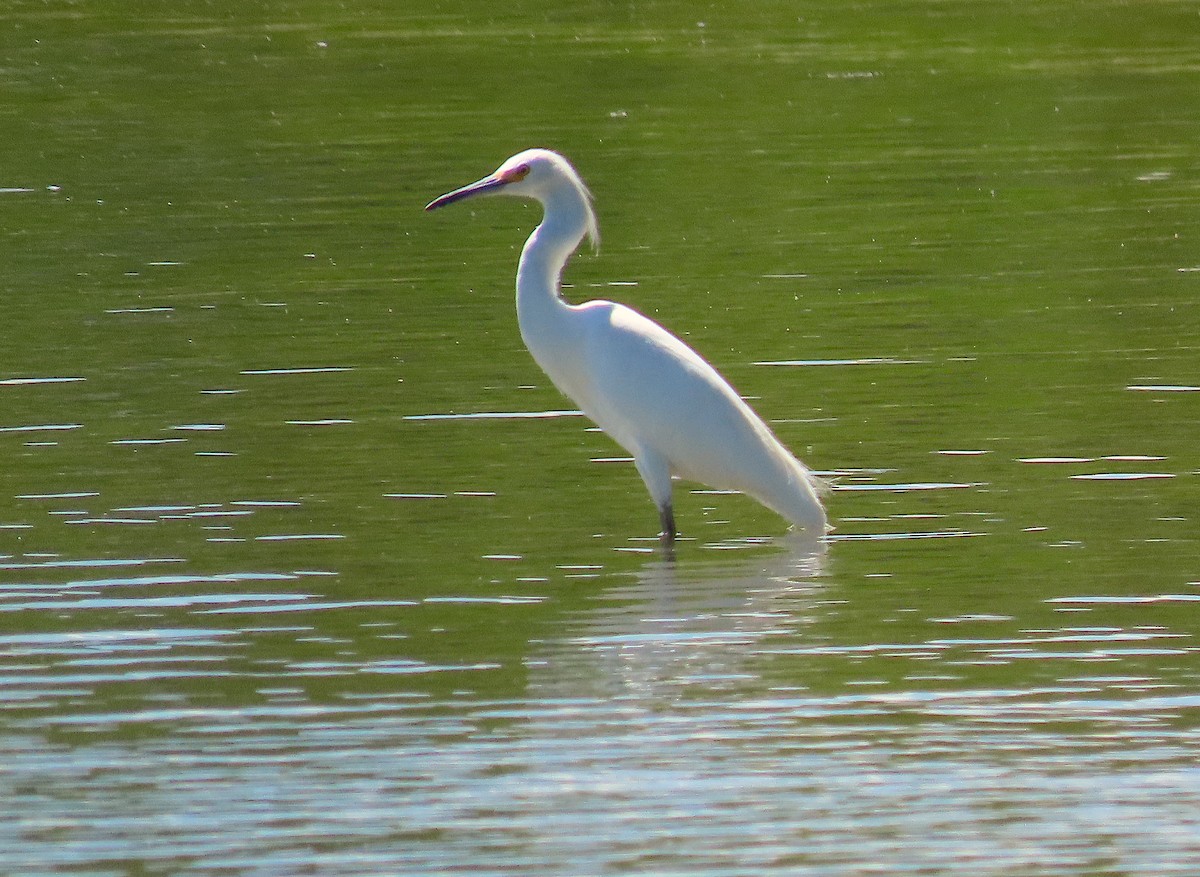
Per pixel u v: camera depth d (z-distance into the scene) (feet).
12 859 28.02
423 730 32.24
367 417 50.93
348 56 106.73
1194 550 40.42
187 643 36.01
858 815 29.14
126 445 48.49
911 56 106.22
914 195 77.25
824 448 48.26
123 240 71.31
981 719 32.45
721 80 100.22
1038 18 116.16
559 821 29.04
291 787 30.25
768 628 36.76
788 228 72.43
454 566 40.24
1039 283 64.13
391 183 79.97
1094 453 47.16
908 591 38.65
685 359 44.52
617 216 74.79
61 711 33.06
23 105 95.25
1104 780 30.19
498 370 55.31
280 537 41.93
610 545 41.86
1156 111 91.66
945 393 52.54
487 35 112.47
